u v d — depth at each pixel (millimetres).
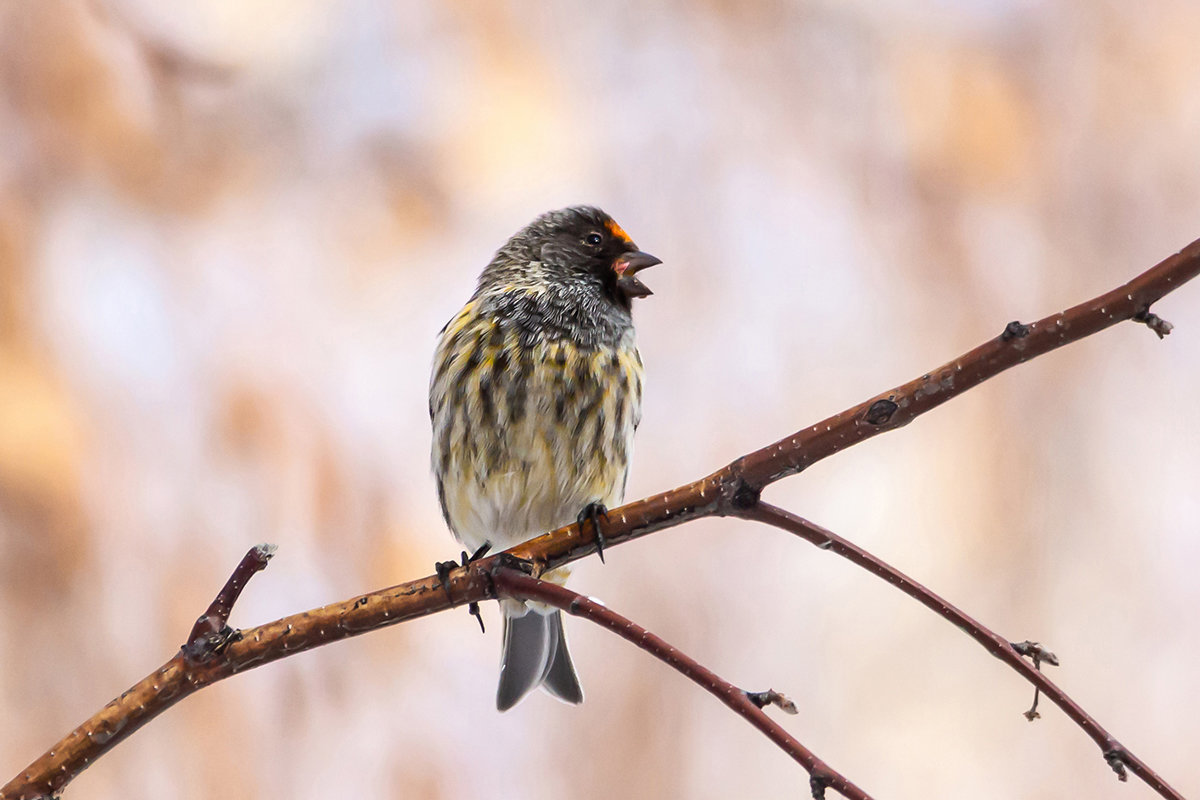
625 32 12250
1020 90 12727
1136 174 12852
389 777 10367
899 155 12633
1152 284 5391
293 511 10023
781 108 12602
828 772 4953
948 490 12523
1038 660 5383
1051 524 12453
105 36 10258
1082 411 12766
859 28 12703
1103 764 11922
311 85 10977
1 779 8805
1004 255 12625
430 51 11289
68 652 9164
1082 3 12977
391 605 6246
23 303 9414
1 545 9109
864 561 5684
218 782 9875
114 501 9445
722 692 5230
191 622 9523
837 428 5898
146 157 10250
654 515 6328
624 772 11531
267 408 10094
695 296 12328
